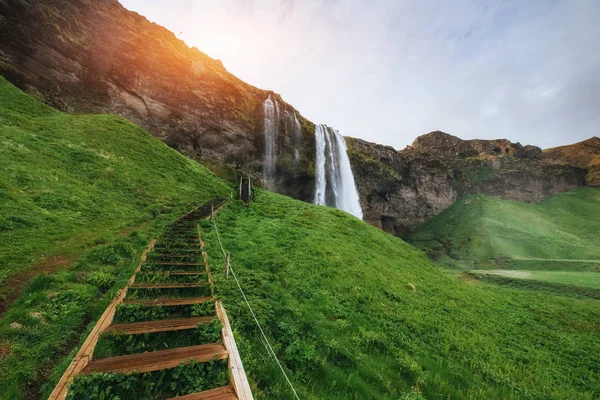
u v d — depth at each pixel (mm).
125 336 4625
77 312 5922
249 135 70250
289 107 85625
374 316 11250
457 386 8125
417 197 131000
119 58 51781
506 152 175250
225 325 5289
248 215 26328
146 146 34469
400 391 6734
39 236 10445
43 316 5582
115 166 24094
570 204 143875
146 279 7500
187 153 58531
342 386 5977
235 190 39750
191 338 5055
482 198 142500
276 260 13953
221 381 3863
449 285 23594
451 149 182750
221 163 64062
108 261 9461
